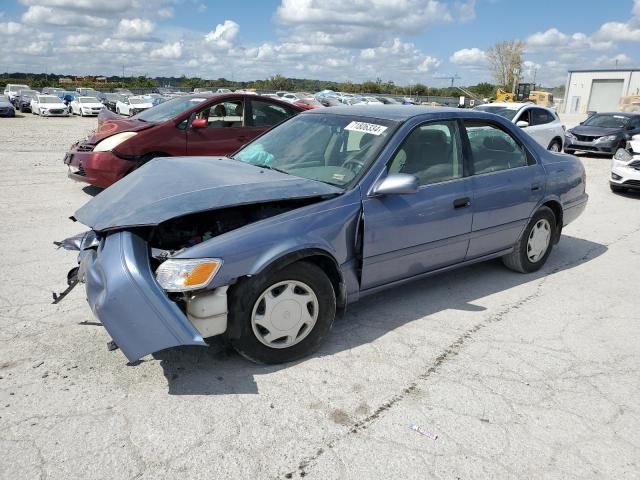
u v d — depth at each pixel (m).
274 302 3.20
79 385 3.04
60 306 4.06
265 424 2.76
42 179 9.27
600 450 2.66
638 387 3.24
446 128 4.24
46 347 3.45
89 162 7.51
